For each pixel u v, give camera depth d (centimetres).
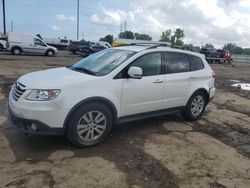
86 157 433
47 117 418
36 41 2711
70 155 436
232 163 448
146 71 535
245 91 1209
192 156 461
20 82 457
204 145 512
